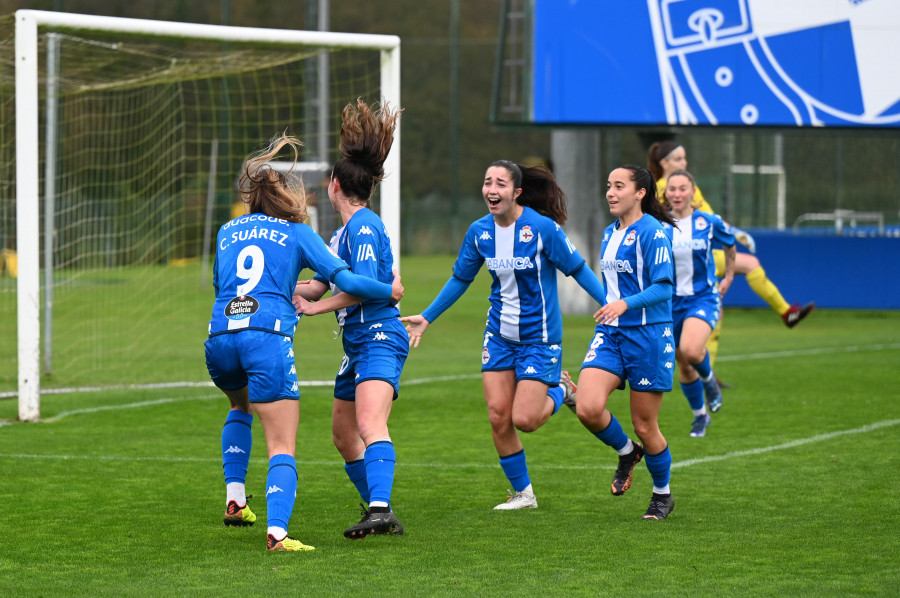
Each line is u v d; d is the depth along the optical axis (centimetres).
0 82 3894
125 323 5900
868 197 9169
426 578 1623
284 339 1742
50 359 4066
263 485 2347
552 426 3105
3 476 2402
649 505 2081
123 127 8294
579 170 6278
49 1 12212
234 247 1778
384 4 14612
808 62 5775
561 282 6494
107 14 12600
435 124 14400
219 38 3275
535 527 1967
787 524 1980
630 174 2061
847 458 2598
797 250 6619
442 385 3906
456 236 12694
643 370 2009
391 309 1866
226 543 1848
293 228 1789
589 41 5762
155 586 1579
